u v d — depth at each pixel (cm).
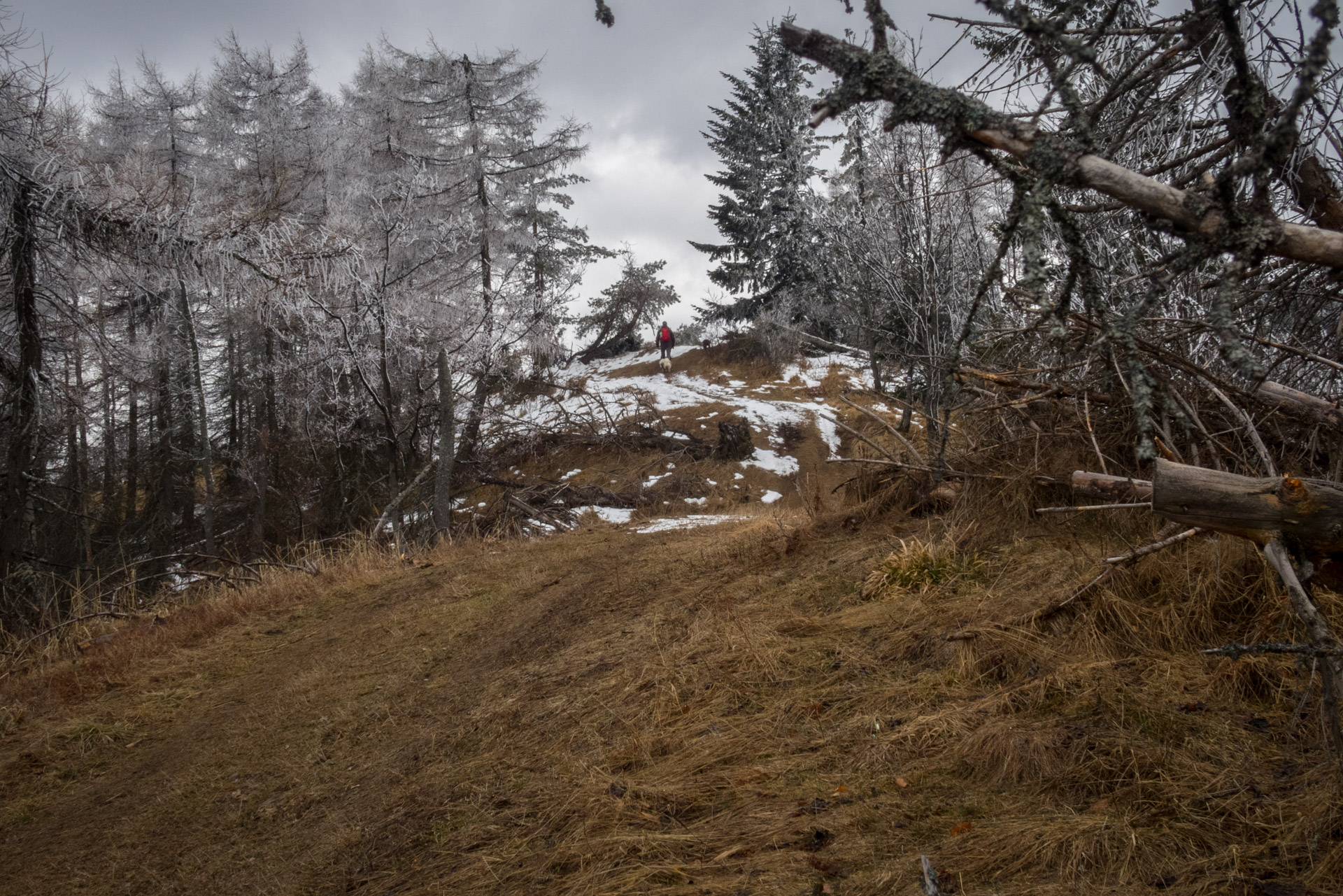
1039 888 215
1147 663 333
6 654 809
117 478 2498
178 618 892
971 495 575
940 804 272
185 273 1224
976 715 325
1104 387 452
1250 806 235
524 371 2300
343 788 455
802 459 2031
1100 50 407
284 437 2294
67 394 1377
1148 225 183
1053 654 354
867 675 396
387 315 1522
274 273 1270
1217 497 230
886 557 544
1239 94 171
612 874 269
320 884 352
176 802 483
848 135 1086
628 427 2239
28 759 566
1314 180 343
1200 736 276
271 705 618
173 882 392
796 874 240
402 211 1811
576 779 362
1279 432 397
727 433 2067
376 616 830
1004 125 185
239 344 2580
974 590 458
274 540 2089
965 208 893
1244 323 361
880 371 1504
